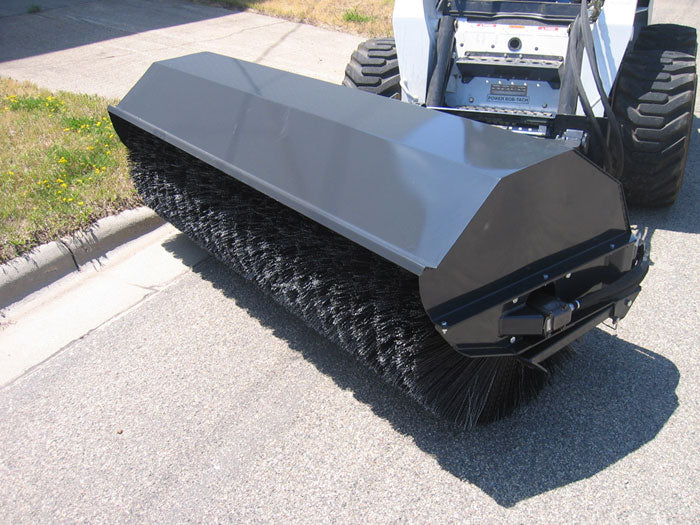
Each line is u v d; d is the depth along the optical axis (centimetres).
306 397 252
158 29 791
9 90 549
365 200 212
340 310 229
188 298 316
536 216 198
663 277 324
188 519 204
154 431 239
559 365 250
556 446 227
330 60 689
